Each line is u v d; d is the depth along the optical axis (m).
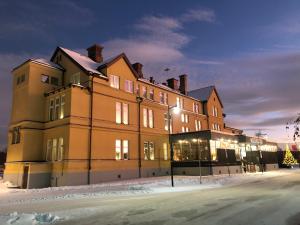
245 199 14.53
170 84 47.28
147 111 37.03
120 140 31.92
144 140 35.31
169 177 32.56
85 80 30.02
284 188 19.81
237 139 40.66
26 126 28.73
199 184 23.92
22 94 30.44
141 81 36.72
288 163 59.34
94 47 36.25
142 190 19.31
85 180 27.02
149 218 10.12
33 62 30.33
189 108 46.62
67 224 9.46
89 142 28.17
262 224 8.91
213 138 35.12
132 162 32.78
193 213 10.90
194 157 36.47
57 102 29.36
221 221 9.45
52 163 27.69
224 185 23.42
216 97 54.12
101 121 29.81
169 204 13.17
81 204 13.67
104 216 10.62
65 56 33.19
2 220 10.02
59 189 21.92
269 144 52.38
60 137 27.72
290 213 10.55
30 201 15.48
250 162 44.88
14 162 29.05
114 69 32.75
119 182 27.41
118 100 32.47
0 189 24.62
